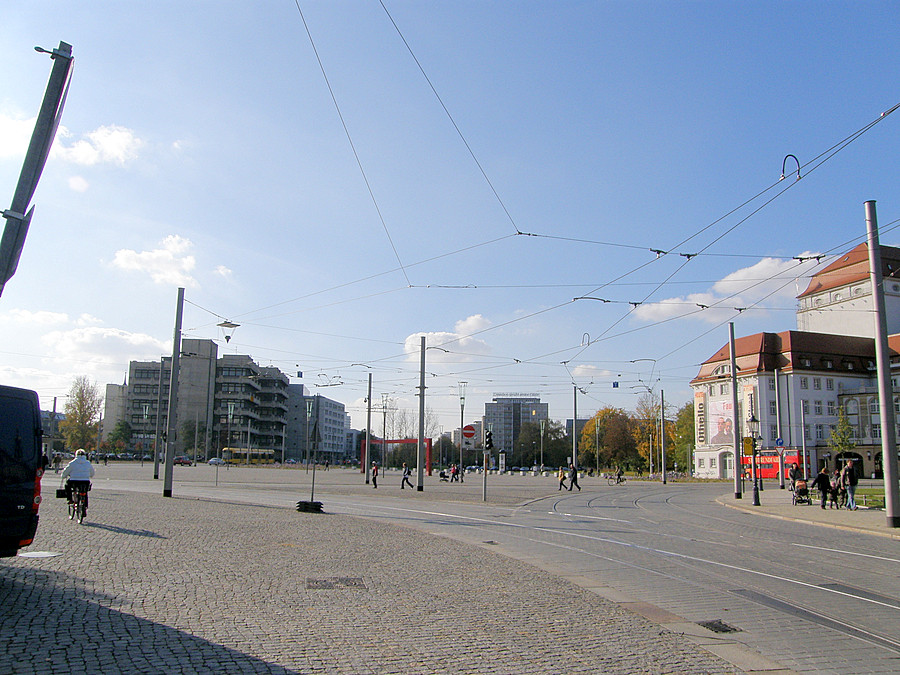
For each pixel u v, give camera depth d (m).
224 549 12.87
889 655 6.94
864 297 80.12
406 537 15.91
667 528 20.73
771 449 77.81
